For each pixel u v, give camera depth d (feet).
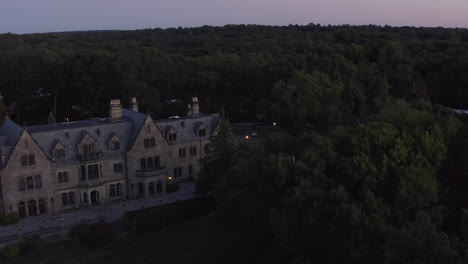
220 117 325.42
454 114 255.50
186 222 257.75
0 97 364.99
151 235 240.32
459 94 423.23
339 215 168.96
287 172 198.49
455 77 433.07
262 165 207.10
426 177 178.50
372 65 452.35
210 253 220.43
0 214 237.45
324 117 346.95
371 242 164.25
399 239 146.10
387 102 308.60
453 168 203.62
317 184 189.47
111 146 270.67
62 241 227.20
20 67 445.78
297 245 180.96
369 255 158.30
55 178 250.37
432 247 137.80
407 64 463.01
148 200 274.16
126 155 272.92
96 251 221.25
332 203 181.78
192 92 505.66
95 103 420.77
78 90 413.18
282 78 457.27
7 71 441.68
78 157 258.16
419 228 140.67
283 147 231.71
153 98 438.40
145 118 277.64
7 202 237.04
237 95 504.43
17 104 436.35
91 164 261.65
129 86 428.97
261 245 220.43
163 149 287.07
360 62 460.14
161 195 282.97
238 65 506.07
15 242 216.13
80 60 433.89
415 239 139.44
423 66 475.72
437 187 188.24
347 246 166.09
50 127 269.64
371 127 211.82
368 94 413.59
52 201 250.98
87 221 238.68
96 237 225.76
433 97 444.55
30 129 263.49
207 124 320.50
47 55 469.16
